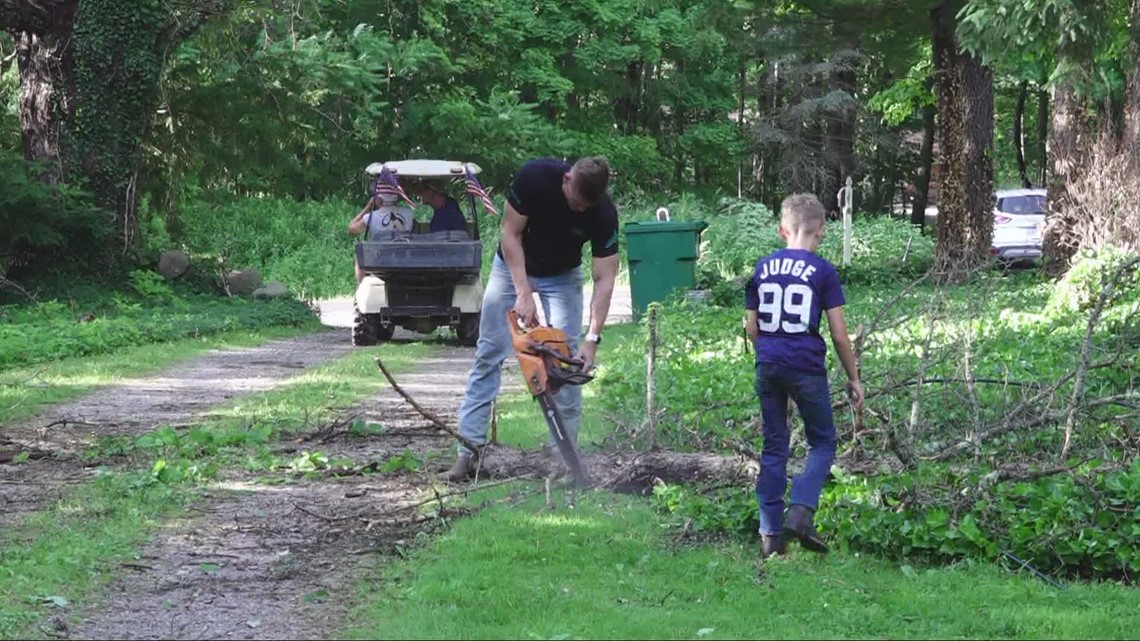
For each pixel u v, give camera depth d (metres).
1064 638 5.40
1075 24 19.84
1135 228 20.89
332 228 42.19
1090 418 8.61
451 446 9.91
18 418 11.85
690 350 15.38
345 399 12.87
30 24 27.36
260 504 8.03
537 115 46.66
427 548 6.86
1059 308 16.97
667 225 22.14
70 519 7.61
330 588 6.22
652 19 49.47
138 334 19.61
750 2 28.83
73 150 27.38
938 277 10.12
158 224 31.78
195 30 28.00
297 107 31.12
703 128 52.09
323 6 41.62
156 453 9.76
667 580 6.25
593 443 9.20
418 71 43.22
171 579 6.39
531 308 8.06
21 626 5.57
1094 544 6.46
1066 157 22.50
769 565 6.52
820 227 6.77
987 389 10.30
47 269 26.88
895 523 6.75
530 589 6.04
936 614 5.72
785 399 6.73
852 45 30.08
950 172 26.38
